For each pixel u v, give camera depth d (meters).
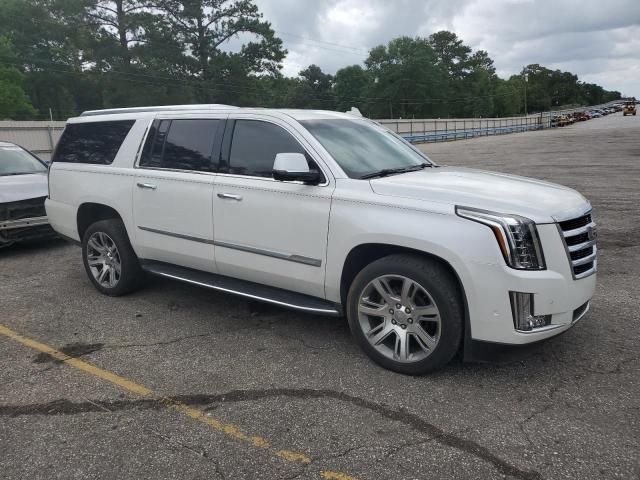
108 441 3.13
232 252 4.66
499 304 3.41
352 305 4.02
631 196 11.53
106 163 5.64
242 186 4.52
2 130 24.53
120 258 5.60
